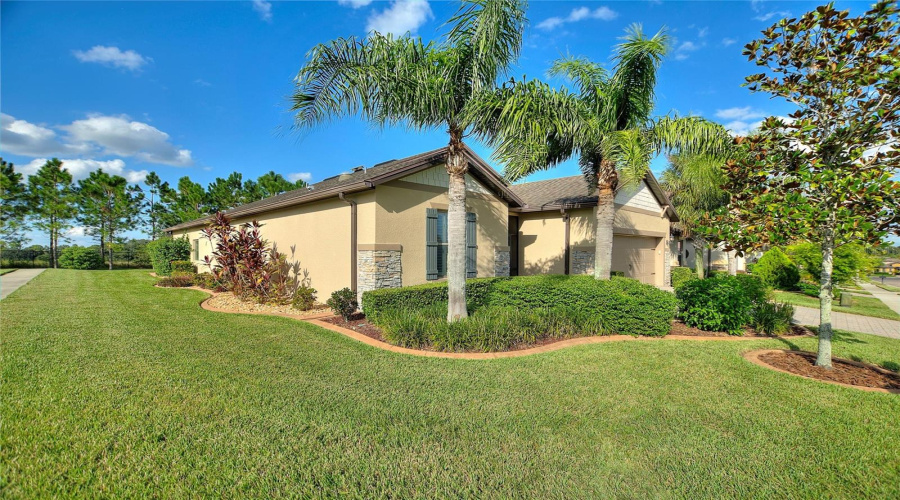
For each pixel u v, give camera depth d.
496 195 11.55
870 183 4.05
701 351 5.98
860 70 4.12
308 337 6.67
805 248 16.02
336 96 6.71
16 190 25.11
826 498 2.55
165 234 31.41
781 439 3.29
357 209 9.10
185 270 17.97
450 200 7.18
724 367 5.19
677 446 3.16
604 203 8.55
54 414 3.48
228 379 4.50
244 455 2.93
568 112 7.28
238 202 32.66
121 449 2.96
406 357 5.55
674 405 3.95
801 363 5.47
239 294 11.22
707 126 7.81
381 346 6.16
